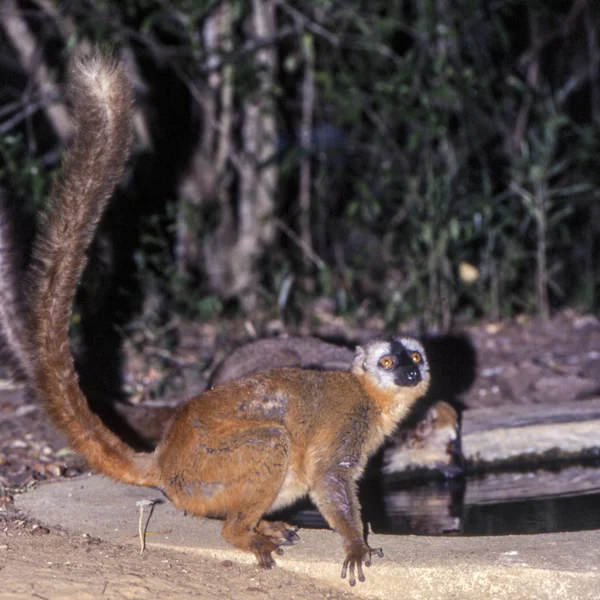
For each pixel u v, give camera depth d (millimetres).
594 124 16359
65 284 6391
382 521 7734
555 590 5789
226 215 15656
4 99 16172
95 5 13375
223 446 6367
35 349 6414
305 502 8234
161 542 6613
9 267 8602
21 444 9078
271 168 15328
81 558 6211
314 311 14938
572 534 6480
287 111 17031
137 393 11227
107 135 6355
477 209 14453
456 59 14531
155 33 15945
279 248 16078
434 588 5973
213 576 6129
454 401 11391
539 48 17016
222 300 15289
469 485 8852
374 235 15922
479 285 14820
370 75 14969
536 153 14227
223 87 14977
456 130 15891
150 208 14781
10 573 5797
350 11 14352
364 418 7148
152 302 13508
